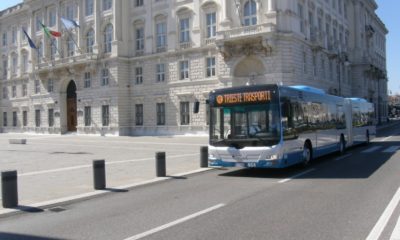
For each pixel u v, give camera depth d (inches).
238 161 564.7
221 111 586.9
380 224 289.9
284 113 565.6
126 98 1919.3
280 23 1461.6
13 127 2640.3
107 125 1946.4
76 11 2103.8
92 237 282.5
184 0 1713.8
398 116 4965.6
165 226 303.0
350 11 2423.7
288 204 366.3
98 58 1957.4
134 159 831.7
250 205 367.2
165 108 1798.7
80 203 414.3
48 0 2266.2
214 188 472.1
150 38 1840.6
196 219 321.1
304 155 638.5
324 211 335.0
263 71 1508.4
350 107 941.2
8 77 2687.0
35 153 1019.9
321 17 1883.6
